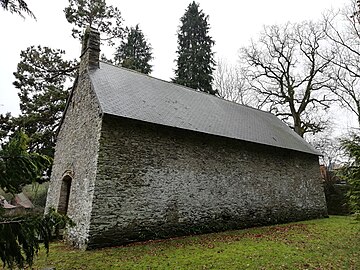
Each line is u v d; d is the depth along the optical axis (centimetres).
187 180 1130
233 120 1523
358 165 896
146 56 3094
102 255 762
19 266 320
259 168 1437
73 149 1142
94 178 905
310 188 1734
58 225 334
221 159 1276
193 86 2592
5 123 1612
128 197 957
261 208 1388
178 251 802
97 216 879
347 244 892
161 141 1092
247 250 808
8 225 303
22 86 1852
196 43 2817
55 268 616
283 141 1630
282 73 2509
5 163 316
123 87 1172
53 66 1917
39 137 1594
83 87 1183
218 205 1209
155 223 1002
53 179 1304
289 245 875
